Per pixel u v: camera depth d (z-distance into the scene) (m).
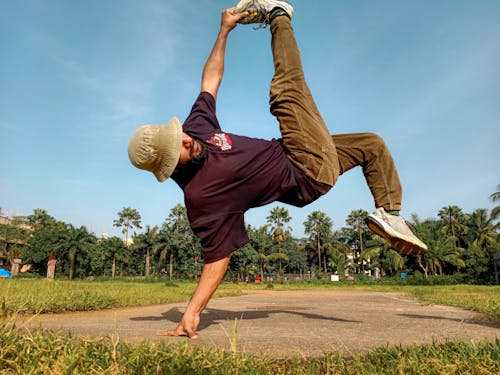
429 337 2.23
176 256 56.53
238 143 2.21
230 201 2.15
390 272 46.28
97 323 2.78
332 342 1.98
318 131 2.31
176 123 2.07
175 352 1.40
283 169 2.27
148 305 5.33
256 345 1.86
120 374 1.19
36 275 50.50
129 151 2.10
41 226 61.84
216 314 3.71
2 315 2.50
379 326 2.78
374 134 2.49
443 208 46.97
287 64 2.41
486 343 1.68
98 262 57.69
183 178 2.18
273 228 62.06
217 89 2.63
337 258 53.03
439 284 37.78
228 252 2.15
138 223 71.56
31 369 1.13
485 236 40.25
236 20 2.67
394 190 2.43
